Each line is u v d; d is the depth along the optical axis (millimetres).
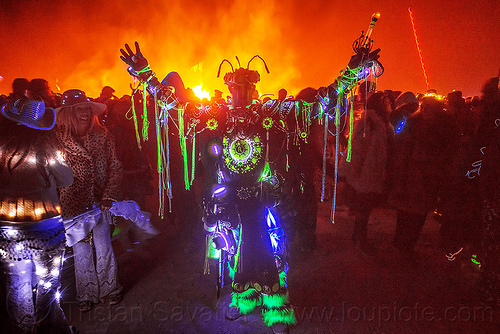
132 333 3078
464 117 4344
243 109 2844
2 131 2553
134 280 3975
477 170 4086
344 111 2965
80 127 3244
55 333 2779
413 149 4422
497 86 3436
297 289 3762
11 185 2566
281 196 2994
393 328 3107
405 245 4355
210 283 3885
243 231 2908
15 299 2729
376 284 3838
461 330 3072
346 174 4742
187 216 5531
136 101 5551
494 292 3355
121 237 4887
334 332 3053
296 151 3064
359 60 2539
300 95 4137
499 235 3316
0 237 2633
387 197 4523
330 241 5000
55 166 2709
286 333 2953
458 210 4285
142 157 5695
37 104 2617
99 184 3396
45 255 2680
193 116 2965
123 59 2904
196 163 5113
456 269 4168
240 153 2836
